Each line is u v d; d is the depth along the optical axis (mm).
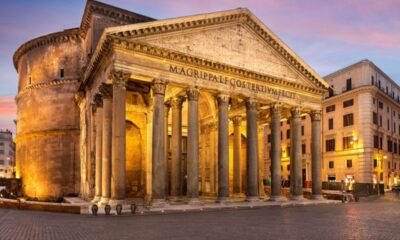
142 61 28547
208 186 44125
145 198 33031
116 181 26828
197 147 30812
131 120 38531
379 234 16750
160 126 28781
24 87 55219
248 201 33594
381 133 62531
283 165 76375
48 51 51281
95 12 40844
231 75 33438
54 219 22094
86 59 45938
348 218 23797
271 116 36938
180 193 33812
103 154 30422
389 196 51562
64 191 47125
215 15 32031
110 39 27125
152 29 28750
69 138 47844
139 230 17641
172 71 29984
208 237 15664
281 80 36438
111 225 19422
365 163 58094
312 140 40219
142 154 38844
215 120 43312
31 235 15992
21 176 53750
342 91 63875
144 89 36719
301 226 19547
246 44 34688
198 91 31172
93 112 36188
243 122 48000
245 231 17547
